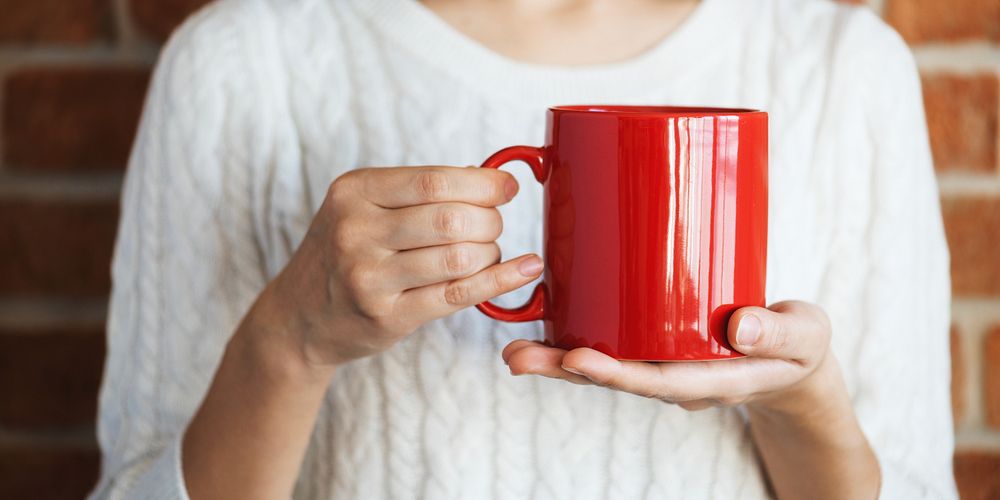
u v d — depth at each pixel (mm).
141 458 1041
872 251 1051
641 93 1038
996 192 1236
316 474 1049
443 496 1012
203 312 1043
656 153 869
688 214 872
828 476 1007
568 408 1014
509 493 1014
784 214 1044
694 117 869
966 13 1221
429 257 876
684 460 1021
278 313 934
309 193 1045
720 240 876
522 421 1013
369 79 1044
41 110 1265
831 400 969
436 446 1014
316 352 931
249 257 1048
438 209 873
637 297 877
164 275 1048
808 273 1047
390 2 1053
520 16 1050
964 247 1245
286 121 1048
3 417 1301
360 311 891
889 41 1072
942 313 1088
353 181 887
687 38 1050
